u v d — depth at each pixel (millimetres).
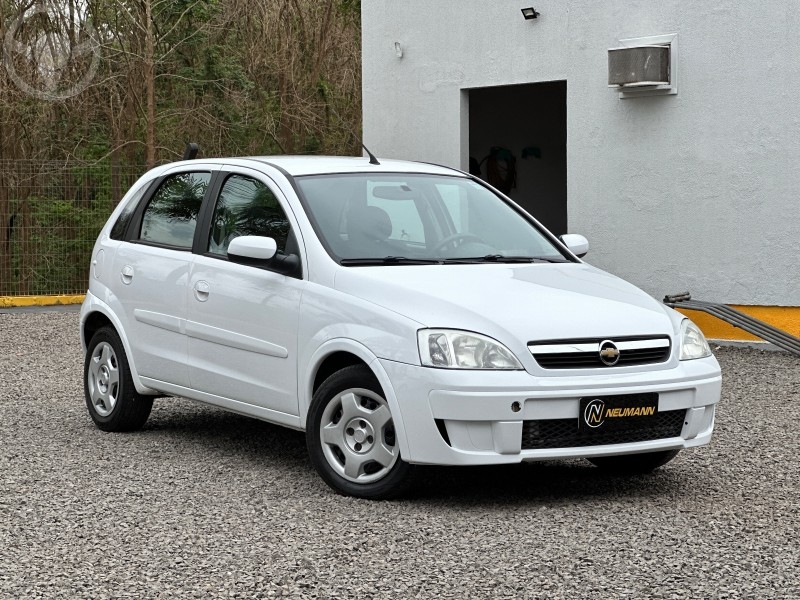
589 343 5992
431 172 7668
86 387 8461
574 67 13547
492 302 6090
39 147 27906
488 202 7637
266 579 4875
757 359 11609
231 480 6742
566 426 5918
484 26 14391
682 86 12625
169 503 6203
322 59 30641
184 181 7941
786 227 11969
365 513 5949
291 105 30359
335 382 6273
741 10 12125
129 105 28750
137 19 27750
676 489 6543
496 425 5770
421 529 5641
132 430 8297
